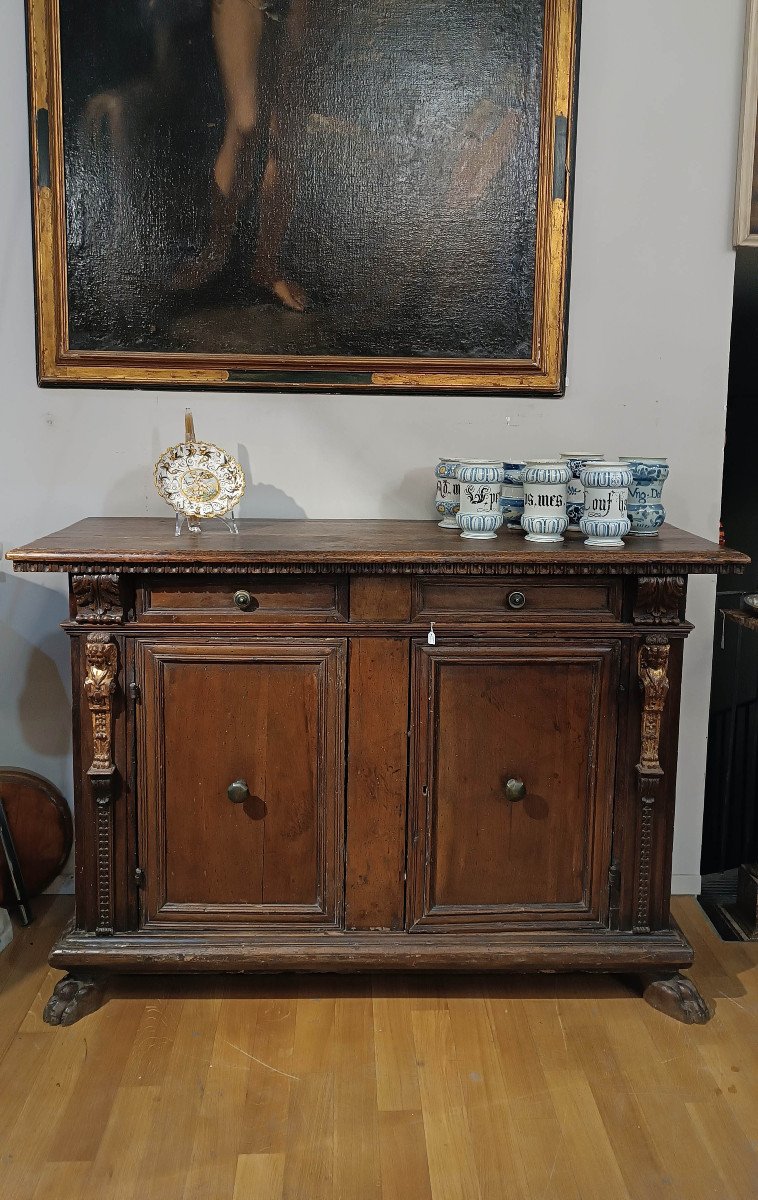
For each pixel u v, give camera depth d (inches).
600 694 88.2
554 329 102.2
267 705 87.0
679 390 105.5
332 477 104.7
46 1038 85.0
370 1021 88.4
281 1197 68.2
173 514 104.4
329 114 98.5
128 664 86.1
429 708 87.1
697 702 110.1
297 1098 78.0
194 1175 70.1
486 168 99.9
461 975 96.1
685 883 113.0
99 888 88.2
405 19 97.4
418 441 104.5
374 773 88.0
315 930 89.6
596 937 90.2
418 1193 68.7
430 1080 80.4
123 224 98.8
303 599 86.1
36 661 106.7
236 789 86.7
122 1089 78.7
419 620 86.3
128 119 97.3
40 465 102.9
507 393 103.3
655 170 102.0
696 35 100.0
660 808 89.8
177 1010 89.4
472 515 90.8
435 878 89.6
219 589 85.7
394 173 99.7
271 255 100.3
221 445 103.3
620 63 100.1
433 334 102.3
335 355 102.2
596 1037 86.5
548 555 83.6
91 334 100.5
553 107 98.4
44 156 96.9
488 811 89.0
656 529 95.8
